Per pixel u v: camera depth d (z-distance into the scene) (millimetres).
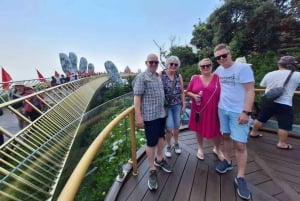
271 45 16125
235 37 17406
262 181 2773
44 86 13430
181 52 21078
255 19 15859
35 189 3273
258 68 14086
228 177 2867
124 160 3586
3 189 2807
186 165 3207
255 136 4242
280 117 3707
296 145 3844
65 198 915
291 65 3762
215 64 14094
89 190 3174
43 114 5402
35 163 3730
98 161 3689
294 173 2941
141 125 2541
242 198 2426
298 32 16031
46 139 4688
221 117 2809
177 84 3273
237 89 2510
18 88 6527
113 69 22031
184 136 4406
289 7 16594
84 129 5160
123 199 2482
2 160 3166
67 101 8234
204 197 2469
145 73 2580
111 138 4328
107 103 6309
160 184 2738
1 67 13000
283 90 3637
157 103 2605
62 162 4516
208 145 3918
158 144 2984
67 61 29094
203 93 3078
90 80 20547
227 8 16891
